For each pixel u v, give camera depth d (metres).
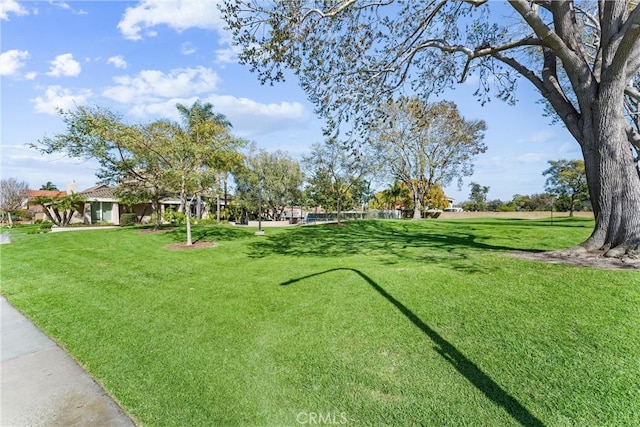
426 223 22.28
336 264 7.62
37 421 2.44
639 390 2.39
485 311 3.88
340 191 24.19
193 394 2.71
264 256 9.74
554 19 6.54
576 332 3.23
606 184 5.97
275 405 2.52
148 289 6.08
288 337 3.72
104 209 29.97
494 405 2.37
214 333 3.94
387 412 2.37
